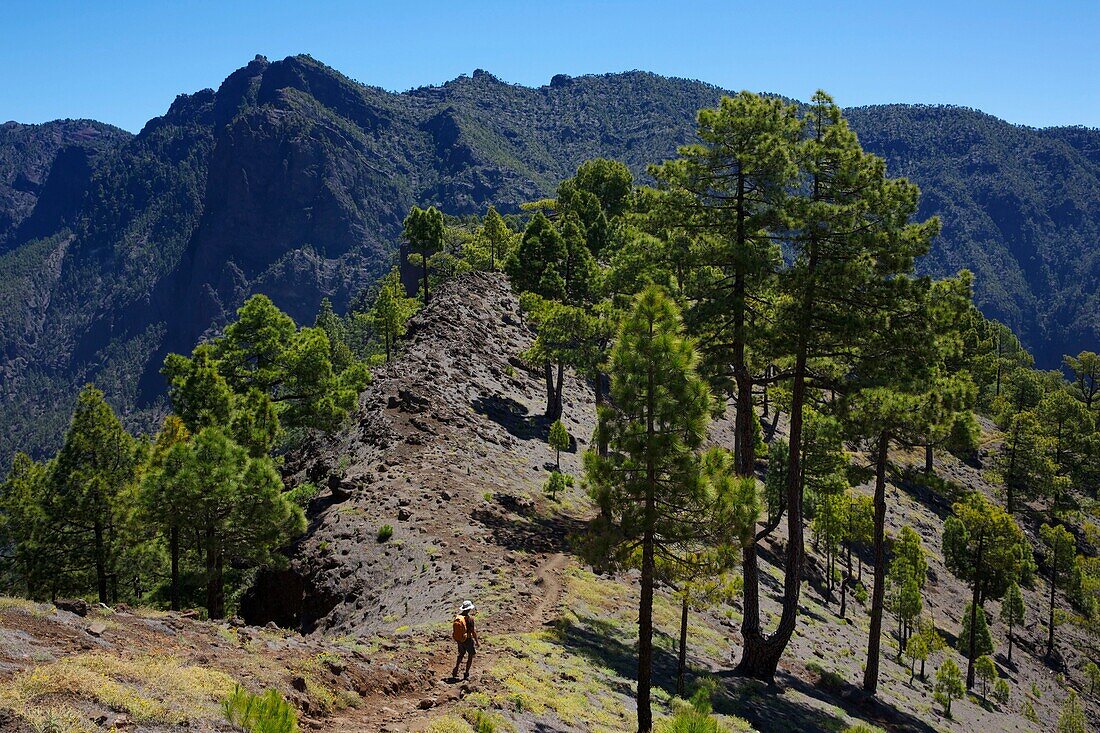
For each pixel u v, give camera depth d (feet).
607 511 56.85
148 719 32.32
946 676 128.06
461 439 150.51
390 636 67.26
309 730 39.60
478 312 248.52
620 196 361.92
